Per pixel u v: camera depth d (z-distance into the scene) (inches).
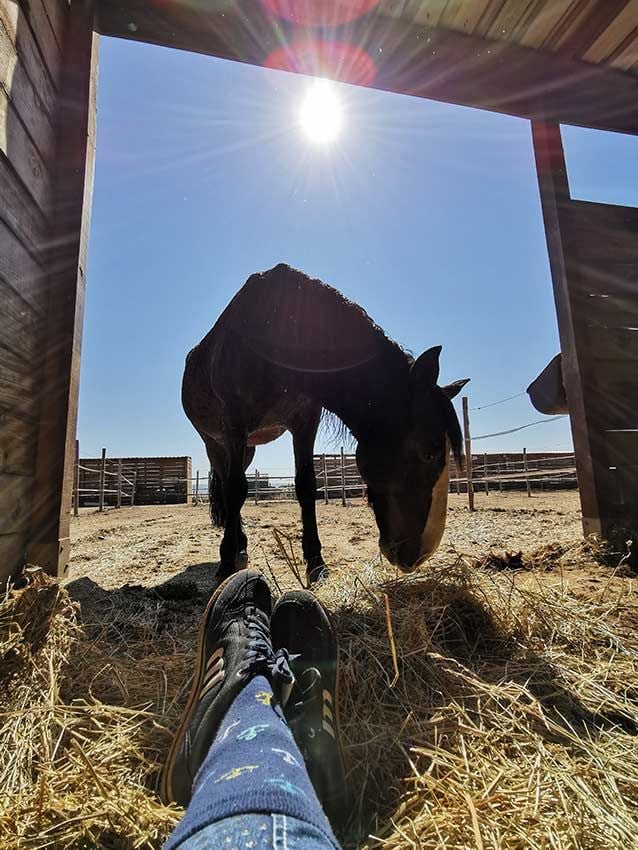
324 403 84.3
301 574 96.0
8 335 69.7
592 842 27.5
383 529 75.9
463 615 58.7
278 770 23.4
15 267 71.9
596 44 129.8
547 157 130.1
